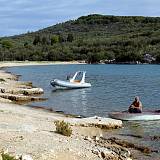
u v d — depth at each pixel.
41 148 19.91
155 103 52.97
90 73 123.94
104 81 91.69
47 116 35.25
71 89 72.00
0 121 27.08
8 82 74.19
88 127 31.42
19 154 18.34
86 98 58.16
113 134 30.38
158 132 32.09
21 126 25.50
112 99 56.91
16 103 48.00
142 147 25.66
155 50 193.75
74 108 47.09
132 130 32.56
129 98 58.09
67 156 19.66
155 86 78.06
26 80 91.31
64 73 122.62
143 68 153.12
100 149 22.42
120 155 22.47
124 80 94.75
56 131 25.20
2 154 16.80
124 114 37.81
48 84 81.19
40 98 52.97
